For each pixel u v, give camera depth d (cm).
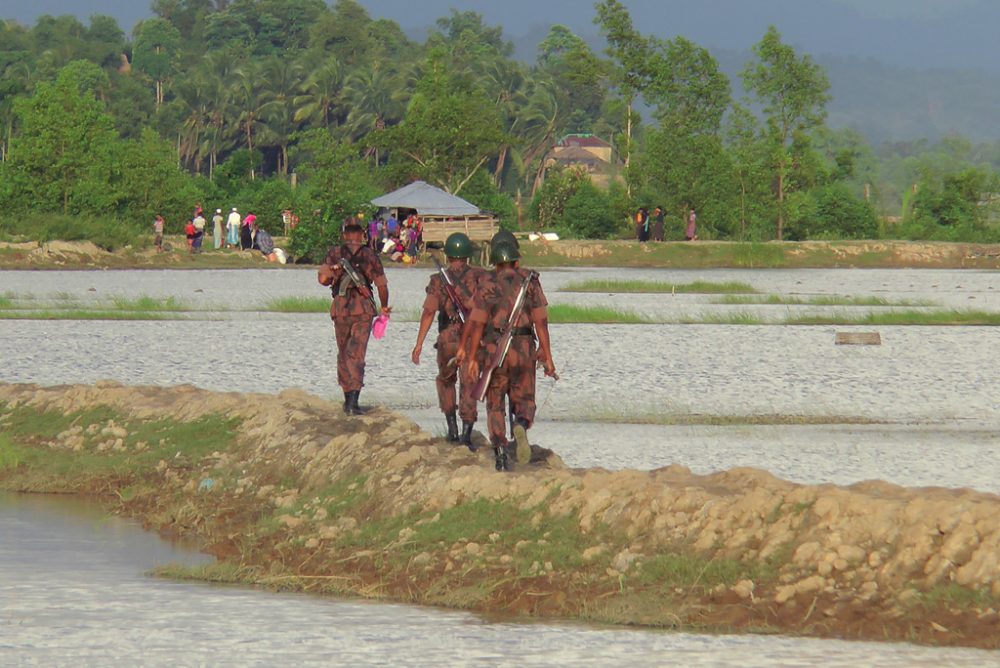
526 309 4419
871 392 8012
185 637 3316
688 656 3138
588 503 4050
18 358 9400
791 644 3253
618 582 3712
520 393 4444
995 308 14912
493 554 3962
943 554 3512
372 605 3731
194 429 5809
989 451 5984
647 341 10700
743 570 3644
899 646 3234
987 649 3203
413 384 8144
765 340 10862
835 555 3597
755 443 6194
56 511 5094
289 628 3428
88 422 6266
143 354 9681
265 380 8300
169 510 4934
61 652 3156
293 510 4622
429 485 4422
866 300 16012
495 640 3309
